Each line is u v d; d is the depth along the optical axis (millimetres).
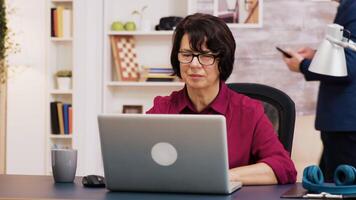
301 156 4602
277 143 2221
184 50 2150
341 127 3062
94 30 5484
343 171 1783
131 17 5652
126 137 1790
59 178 2072
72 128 5410
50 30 5449
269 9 5254
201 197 1738
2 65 5391
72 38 5402
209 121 1709
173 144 1758
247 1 5281
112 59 5672
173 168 1781
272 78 5242
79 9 5383
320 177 1870
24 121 5457
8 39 5402
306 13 5211
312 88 5180
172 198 1715
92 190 1876
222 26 2152
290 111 2475
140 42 5652
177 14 5586
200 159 1751
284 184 2104
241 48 5281
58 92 5434
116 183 1838
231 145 2244
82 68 5402
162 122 1746
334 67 2111
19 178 2199
